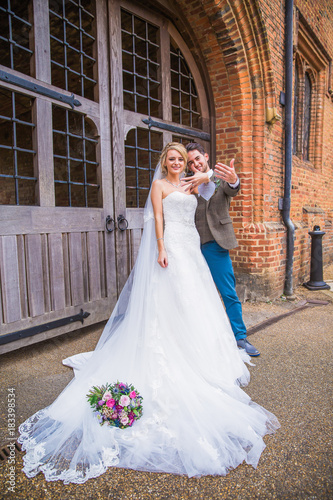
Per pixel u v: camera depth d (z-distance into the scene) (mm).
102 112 3535
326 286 5605
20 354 3053
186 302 2275
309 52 6648
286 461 1729
